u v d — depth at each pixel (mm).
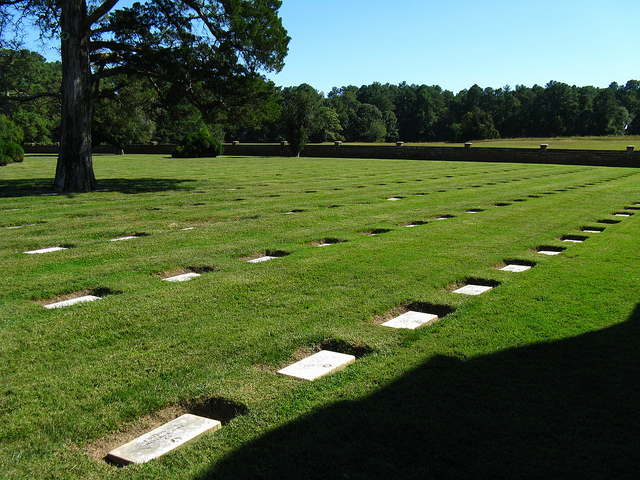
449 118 98125
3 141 30391
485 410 2736
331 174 22109
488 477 2184
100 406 2787
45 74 42844
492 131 76500
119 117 22312
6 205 11695
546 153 33000
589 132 84938
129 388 2990
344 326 4008
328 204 12039
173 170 24672
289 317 4223
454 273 5660
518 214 10359
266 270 5770
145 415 2740
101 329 3953
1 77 19016
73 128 14672
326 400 2842
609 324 4047
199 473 2211
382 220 9641
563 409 2752
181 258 6367
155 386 3016
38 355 3469
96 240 7707
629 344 3639
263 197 13492
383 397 2875
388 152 40000
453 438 2471
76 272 5695
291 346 3621
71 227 8828
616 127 84688
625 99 101000
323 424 2588
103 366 3295
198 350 3547
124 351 3537
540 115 86625
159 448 2420
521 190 15195
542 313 4320
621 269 5805
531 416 2680
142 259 6324
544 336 3805
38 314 4297
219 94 17531
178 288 5051
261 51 17031
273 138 70938
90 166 15297
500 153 34844
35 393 2932
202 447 2408
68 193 14273
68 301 4812
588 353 3494
